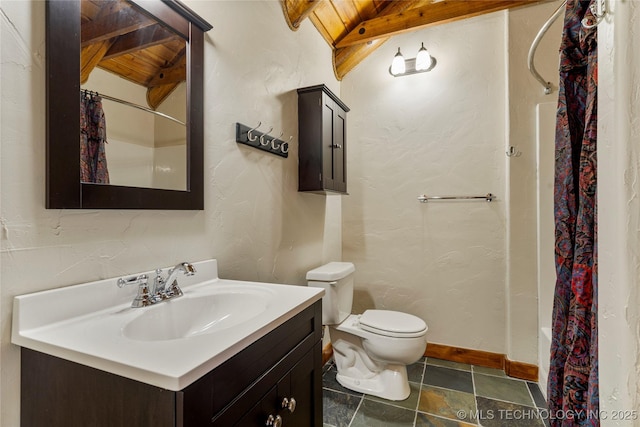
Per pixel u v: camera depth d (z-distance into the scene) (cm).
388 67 257
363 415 170
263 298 103
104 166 88
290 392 91
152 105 103
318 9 215
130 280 93
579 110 98
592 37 83
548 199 197
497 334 224
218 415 62
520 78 207
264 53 166
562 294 98
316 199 222
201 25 121
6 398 70
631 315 59
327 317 194
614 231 63
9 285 70
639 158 59
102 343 66
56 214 79
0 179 69
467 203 233
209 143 127
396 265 253
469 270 232
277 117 176
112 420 60
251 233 153
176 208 110
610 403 64
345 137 227
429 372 216
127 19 95
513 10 209
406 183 250
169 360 58
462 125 234
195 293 108
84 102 84
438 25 238
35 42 75
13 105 71
